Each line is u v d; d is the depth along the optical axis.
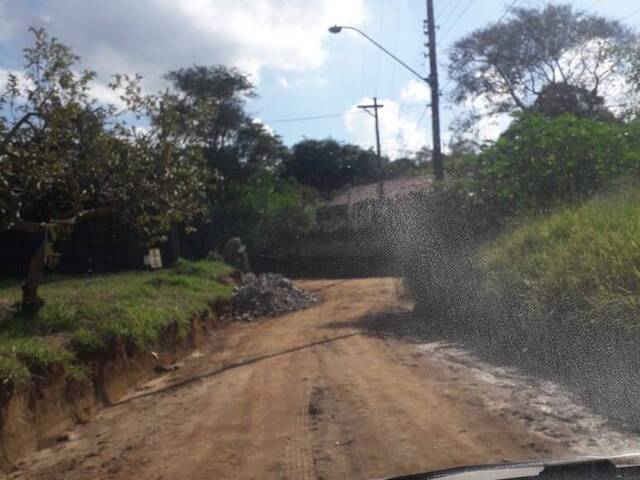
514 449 6.31
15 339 9.47
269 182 40.00
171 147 12.95
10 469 7.21
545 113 33.09
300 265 34.88
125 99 12.70
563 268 10.21
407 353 11.72
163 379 11.61
